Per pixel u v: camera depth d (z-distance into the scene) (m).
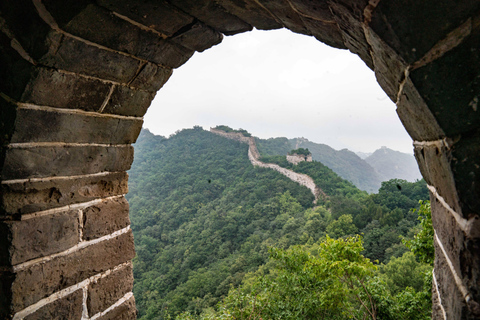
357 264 4.56
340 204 36.50
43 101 1.19
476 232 0.53
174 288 31.75
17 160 1.20
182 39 1.44
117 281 1.63
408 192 32.66
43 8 1.00
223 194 54.28
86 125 1.39
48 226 1.32
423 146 0.79
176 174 66.25
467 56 0.51
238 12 1.36
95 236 1.52
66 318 1.38
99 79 1.32
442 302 0.78
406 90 0.68
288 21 1.28
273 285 6.06
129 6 1.14
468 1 0.49
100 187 1.55
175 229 47.97
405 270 15.96
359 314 5.63
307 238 29.77
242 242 38.03
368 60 0.94
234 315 5.56
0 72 1.12
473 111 0.52
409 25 0.56
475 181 0.52
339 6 0.75
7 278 1.21
